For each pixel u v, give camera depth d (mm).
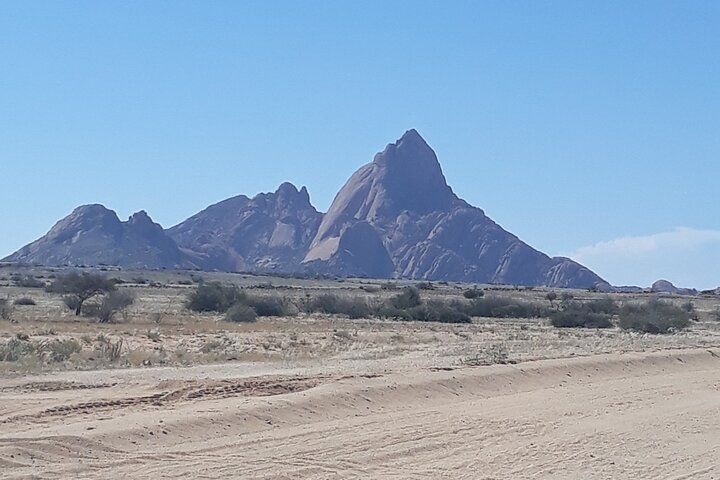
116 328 63219
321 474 18703
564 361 44750
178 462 19000
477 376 36844
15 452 18375
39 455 18547
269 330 69500
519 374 39656
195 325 70438
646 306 99000
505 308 113438
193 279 189250
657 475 20859
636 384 40969
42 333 55562
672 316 91188
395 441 23078
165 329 64562
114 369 40062
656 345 63031
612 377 44031
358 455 20984
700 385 41281
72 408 24812
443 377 35125
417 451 22047
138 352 46875
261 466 18953
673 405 33625
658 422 29031
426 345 61469
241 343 56875
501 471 20359
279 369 41969
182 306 100562
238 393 29031
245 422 24172
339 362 46438
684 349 57312
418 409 29609
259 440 22156
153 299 115188
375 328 79125
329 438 22938
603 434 26234
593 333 81312
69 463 18219
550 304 128375
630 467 21688
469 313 113000
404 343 63000
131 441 20734
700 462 22641
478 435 24906
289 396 27812
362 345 59719
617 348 58344
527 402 32875
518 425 27016
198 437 22125
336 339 63844
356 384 31078
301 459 20062
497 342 65000
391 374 35062
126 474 17609
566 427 27172
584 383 40750
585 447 24078
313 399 27766
